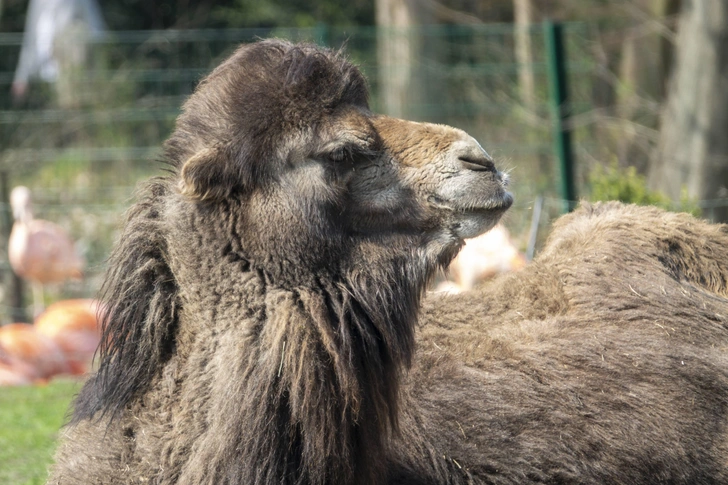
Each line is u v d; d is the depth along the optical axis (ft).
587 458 53.78
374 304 51.03
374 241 51.75
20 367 128.77
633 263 61.05
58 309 136.26
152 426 49.32
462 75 171.63
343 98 52.01
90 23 226.79
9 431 96.53
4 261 153.58
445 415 54.49
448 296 64.69
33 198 170.60
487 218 52.26
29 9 243.60
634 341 56.95
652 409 54.80
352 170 51.47
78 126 175.01
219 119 51.11
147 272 50.67
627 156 177.99
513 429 54.08
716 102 150.10
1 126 173.99
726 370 56.59
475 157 52.19
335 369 49.11
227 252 50.01
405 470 53.62
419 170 51.93
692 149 151.12
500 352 57.21
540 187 145.79
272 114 50.49
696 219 65.26
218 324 49.39
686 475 54.54
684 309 58.95
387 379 51.67
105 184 172.55
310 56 51.72
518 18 242.17
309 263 50.31
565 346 57.06
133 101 176.86
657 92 229.66
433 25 197.98
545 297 61.82
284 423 48.14
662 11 203.21
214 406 47.88
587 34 232.12
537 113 183.11
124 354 50.37
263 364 48.16
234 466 47.06
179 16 274.57
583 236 64.54
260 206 50.14
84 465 50.34
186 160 51.16
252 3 269.03
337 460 48.73
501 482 53.36
